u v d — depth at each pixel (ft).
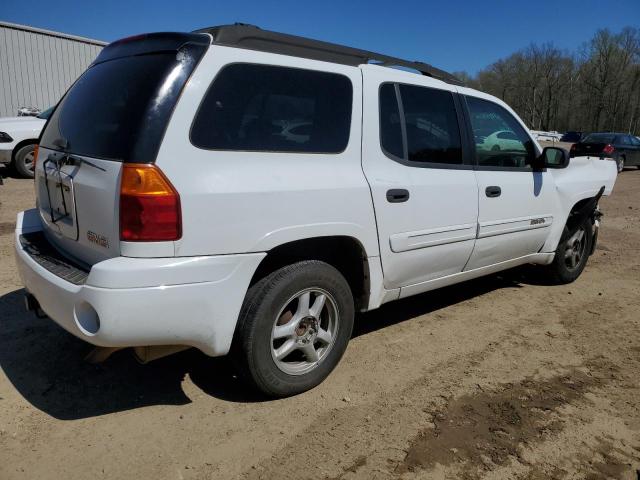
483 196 13.44
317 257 10.79
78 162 9.05
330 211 9.99
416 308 15.53
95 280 7.94
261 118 9.32
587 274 19.89
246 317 9.34
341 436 9.16
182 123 8.32
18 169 35.99
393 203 11.13
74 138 9.64
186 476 8.06
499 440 9.25
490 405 10.35
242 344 9.42
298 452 8.70
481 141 13.80
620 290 17.99
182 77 8.44
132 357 11.66
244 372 9.68
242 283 8.98
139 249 8.04
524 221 15.05
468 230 13.15
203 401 10.10
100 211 8.50
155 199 7.98
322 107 10.23
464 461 8.65
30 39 53.52
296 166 9.67
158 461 8.37
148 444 8.77
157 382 10.73
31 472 8.02
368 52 11.62
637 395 10.97
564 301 16.65
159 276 8.08
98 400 10.02
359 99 10.81
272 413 9.77
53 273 8.98
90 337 8.16
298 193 9.48
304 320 10.14
